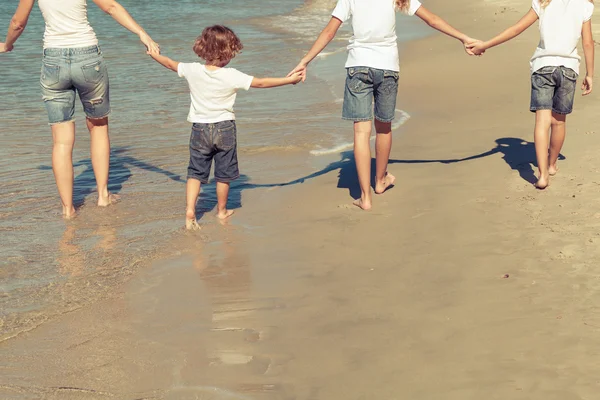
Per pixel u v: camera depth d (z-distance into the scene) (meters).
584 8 5.52
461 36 5.68
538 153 5.56
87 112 5.94
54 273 4.72
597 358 3.41
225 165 5.51
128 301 4.32
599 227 4.81
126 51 14.05
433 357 3.54
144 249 5.09
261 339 3.81
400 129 7.82
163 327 4.00
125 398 3.36
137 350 3.77
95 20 18.91
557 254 4.49
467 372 3.40
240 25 18.73
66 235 5.40
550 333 3.65
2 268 4.80
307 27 18.44
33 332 3.97
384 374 3.43
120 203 6.10
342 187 6.22
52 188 6.52
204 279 4.57
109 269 4.77
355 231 5.18
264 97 9.87
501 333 3.69
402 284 4.31
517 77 9.75
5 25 18.80
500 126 7.57
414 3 5.54
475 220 5.14
